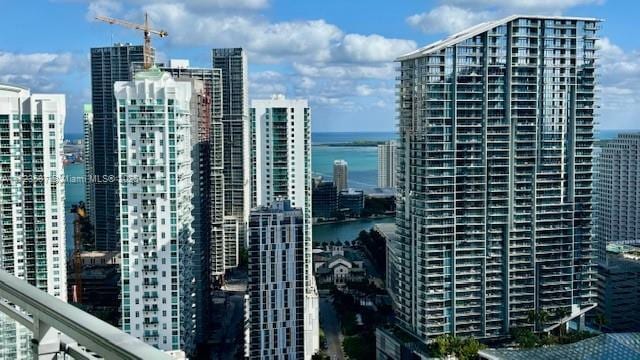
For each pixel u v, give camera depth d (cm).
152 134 18275
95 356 2359
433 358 19388
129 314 18712
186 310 19750
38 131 19025
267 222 19212
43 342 2588
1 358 2744
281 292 19588
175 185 18450
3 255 19138
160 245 18550
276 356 19675
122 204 18475
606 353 17300
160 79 18712
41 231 19362
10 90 19325
